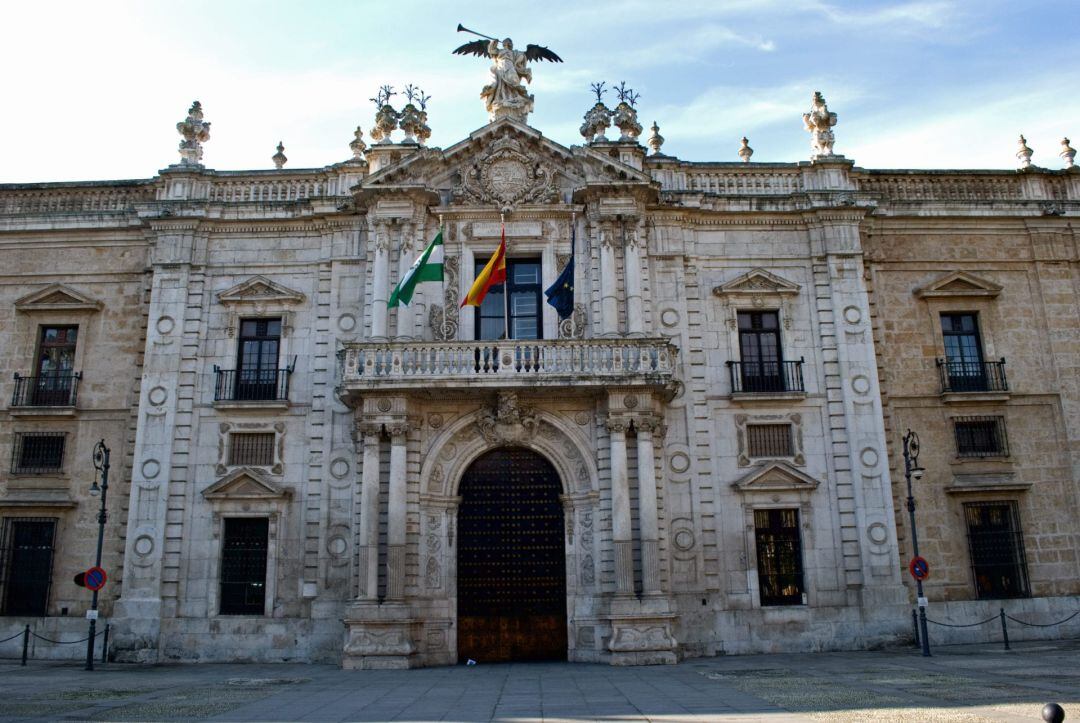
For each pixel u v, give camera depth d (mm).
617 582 22672
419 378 23453
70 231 27812
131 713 13406
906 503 25641
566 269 24609
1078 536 26016
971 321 27844
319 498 24984
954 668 18562
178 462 25328
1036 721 11219
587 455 24562
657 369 23734
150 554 24594
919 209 28016
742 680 17328
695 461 25156
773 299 26859
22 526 25750
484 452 25219
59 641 24562
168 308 26531
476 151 27109
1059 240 28453
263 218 27109
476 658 23938
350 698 15492
